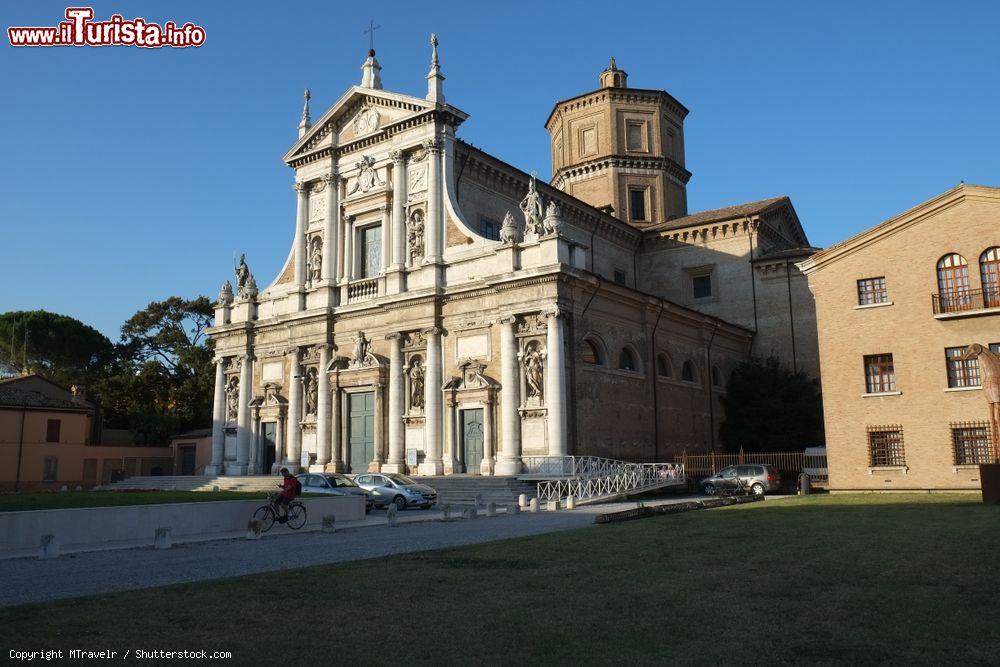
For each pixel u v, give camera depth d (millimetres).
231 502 26094
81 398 66375
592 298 44531
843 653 8844
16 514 21094
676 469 44531
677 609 11305
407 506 36281
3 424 58656
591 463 41031
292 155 55719
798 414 53656
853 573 14047
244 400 56281
